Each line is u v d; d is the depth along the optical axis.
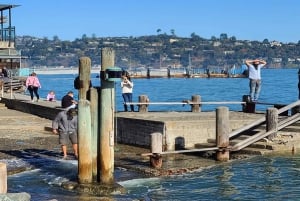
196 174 17.08
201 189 15.25
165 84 94.88
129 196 14.29
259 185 15.70
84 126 14.77
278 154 19.89
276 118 20.44
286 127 21.77
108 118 14.79
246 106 26.66
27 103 34.25
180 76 121.94
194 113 25.64
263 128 21.62
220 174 17.03
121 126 22.70
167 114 24.92
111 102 14.80
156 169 17.33
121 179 16.31
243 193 14.84
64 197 13.95
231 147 19.20
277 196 14.57
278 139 20.52
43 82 120.62
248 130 21.44
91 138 14.90
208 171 17.47
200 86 84.62
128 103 25.66
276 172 17.25
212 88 76.56
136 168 17.48
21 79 53.16
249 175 16.89
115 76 14.52
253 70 26.94
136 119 21.89
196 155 19.98
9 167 17.30
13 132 25.45
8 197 10.24
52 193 14.35
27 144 22.03
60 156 19.34
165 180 16.27
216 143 19.06
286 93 61.09
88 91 15.09
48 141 22.84
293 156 19.59
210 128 21.44
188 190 15.11
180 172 17.25
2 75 51.81
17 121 29.20
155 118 22.34
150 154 17.58
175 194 14.66
